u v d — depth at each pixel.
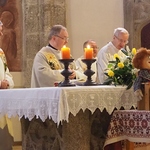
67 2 9.12
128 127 4.93
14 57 9.14
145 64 4.92
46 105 4.59
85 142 4.91
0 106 5.09
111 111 4.86
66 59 4.81
